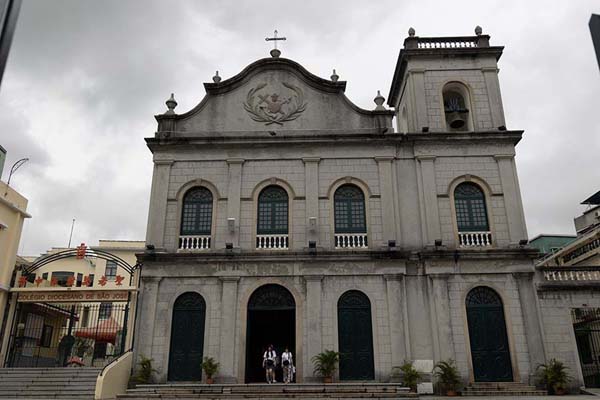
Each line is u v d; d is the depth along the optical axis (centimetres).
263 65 2359
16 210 2491
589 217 3309
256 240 2106
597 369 2302
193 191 2202
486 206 2134
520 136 2189
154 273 2039
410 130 2338
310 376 1903
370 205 2141
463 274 2016
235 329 1966
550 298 1991
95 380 1881
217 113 2305
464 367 1895
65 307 2806
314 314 1973
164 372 1920
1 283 2328
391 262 2030
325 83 2314
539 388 1862
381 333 1953
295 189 2170
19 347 2448
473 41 2398
